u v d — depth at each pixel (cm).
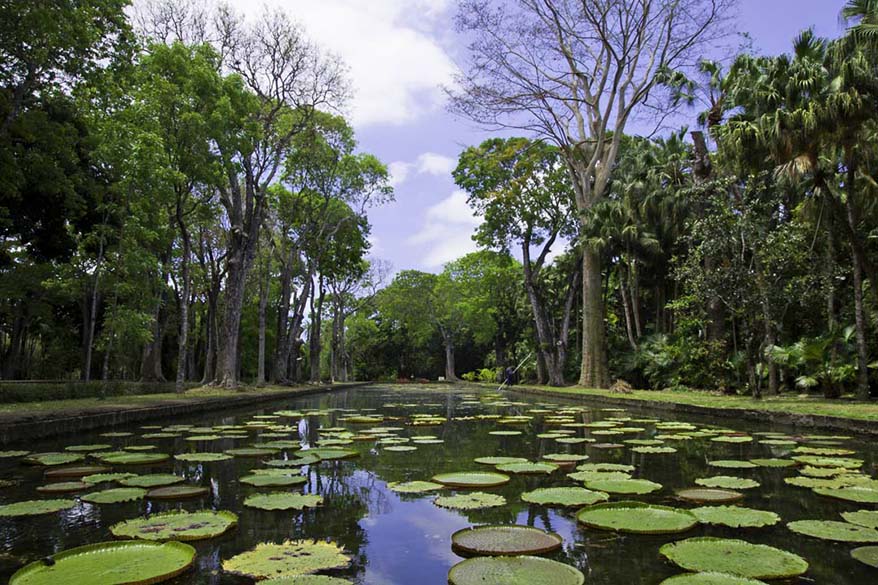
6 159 933
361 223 2998
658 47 1947
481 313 4009
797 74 1131
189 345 2969
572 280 2722
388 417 1113
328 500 397
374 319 5288
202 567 257
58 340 2738
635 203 2164
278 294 3388
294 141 2183
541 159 2678
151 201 1377
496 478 463
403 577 246
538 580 233
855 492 397
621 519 328
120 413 906
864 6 1049
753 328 1361
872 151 1198
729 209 1262
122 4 1038
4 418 705
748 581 227
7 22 823
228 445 684
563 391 1914
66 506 371
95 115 1234
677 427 840
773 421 895
